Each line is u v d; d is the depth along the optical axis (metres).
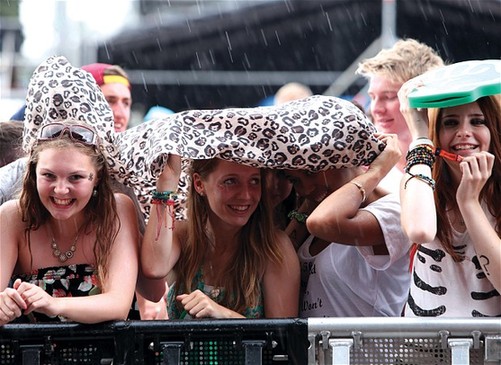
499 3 19.28
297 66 20.45
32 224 7.70
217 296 8.34
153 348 7.12
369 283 8.47
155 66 20.47
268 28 20.47
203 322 7.08
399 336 7.02
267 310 8.32
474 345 6.97
